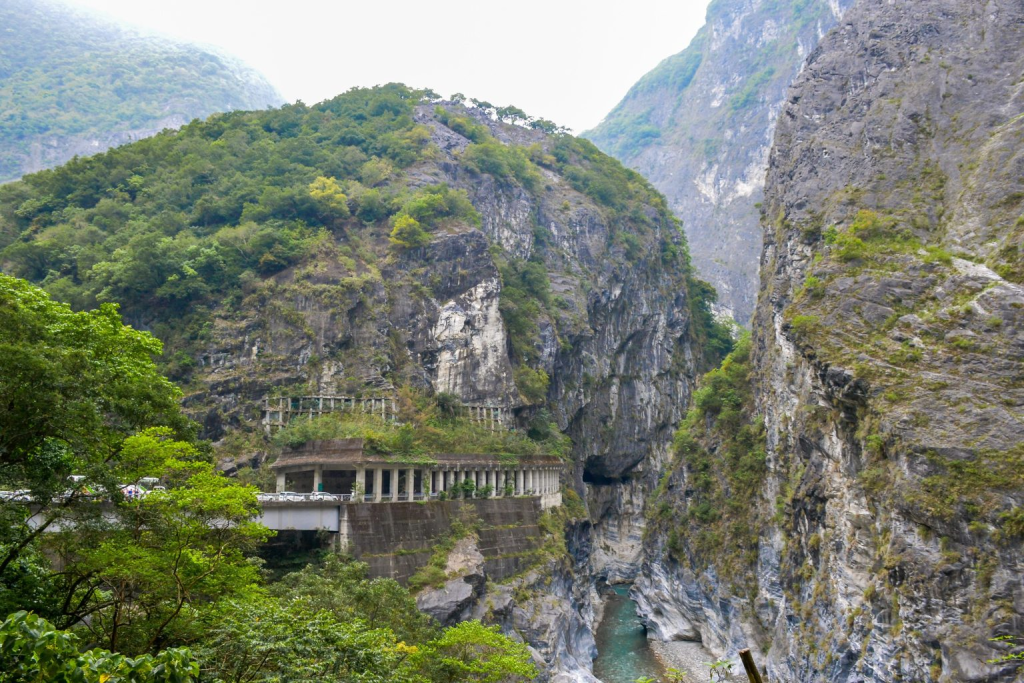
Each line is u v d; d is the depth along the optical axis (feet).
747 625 306.35
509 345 397.19
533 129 603.26
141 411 126.82
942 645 194.18
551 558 314.55
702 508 353.10
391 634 157.38
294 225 362.94
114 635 112.57
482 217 456.04
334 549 229.86
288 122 474.90
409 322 350.64
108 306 143.43
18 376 106.52
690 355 576.20
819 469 267.59
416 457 272.92
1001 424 210.79
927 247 272.92
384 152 456.45
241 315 325.83
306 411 311.06
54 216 367.45
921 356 237.45
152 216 366.63
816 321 265.95
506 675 178.70
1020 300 231.30
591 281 498.28
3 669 70.18
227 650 113.39
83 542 116.57
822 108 352.90
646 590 387.55
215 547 133.80
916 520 209.67
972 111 306.55
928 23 340.39
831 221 303.68
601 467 497.46
